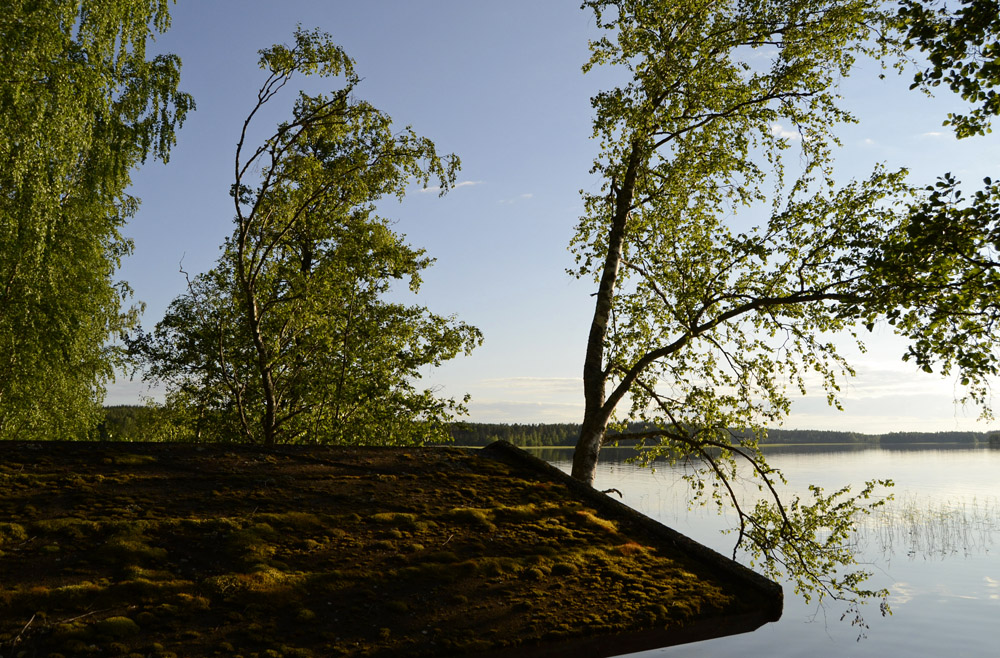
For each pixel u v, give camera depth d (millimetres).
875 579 16938
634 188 15188
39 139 17406
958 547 21812
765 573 13320
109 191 21359
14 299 21203
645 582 7707
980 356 9406
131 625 5629
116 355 25359
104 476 8555
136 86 20578
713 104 13828
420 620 6336
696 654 6461
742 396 14391
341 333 21422
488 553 7926
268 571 6750
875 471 59406
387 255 22000
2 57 16812
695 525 25922
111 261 25344
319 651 5652
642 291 15430
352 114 18828
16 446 9148
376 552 7570
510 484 10477
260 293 20984
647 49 13820
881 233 11562
